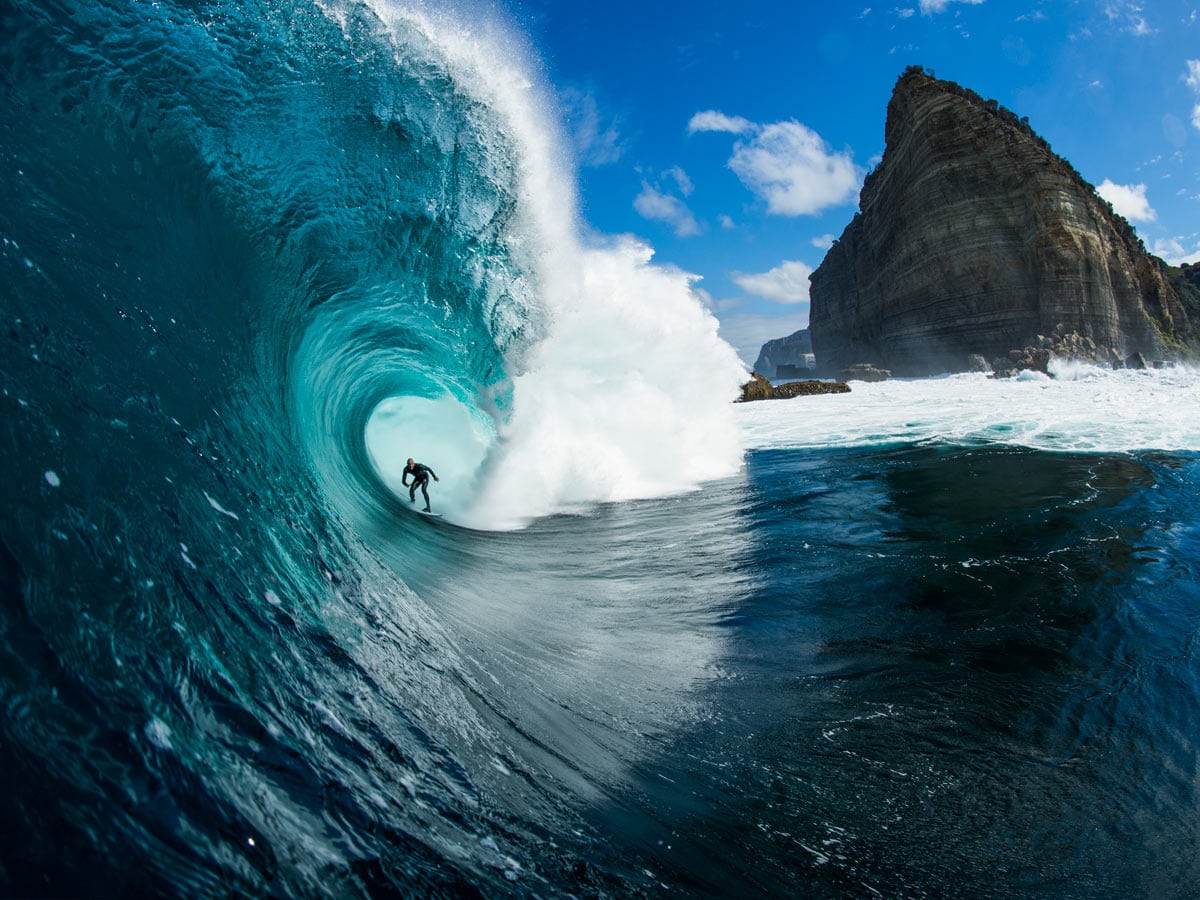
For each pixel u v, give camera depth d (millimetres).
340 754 2275
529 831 2463
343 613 3490
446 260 8586
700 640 5168
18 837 1264
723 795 3146
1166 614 5141
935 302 58375
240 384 4457
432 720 2961
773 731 3781
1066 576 6016
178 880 1424
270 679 2424
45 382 2461
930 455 12891
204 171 4910
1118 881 2617
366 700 2771
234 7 5129
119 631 1953
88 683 1706
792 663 4703
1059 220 50562
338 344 8008
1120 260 55750
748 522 8891
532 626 5363
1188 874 2645
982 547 6953
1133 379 31844
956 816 3025
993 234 53781
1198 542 6695
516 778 2832
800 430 19031
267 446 4402
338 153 6438
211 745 1881
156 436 2957
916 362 61750
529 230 10141
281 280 6172
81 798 1422
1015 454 12164
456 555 7441
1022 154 53094
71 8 3863
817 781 3289
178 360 3619
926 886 2582
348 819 1984
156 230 4121
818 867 2662
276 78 5578
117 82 4094
